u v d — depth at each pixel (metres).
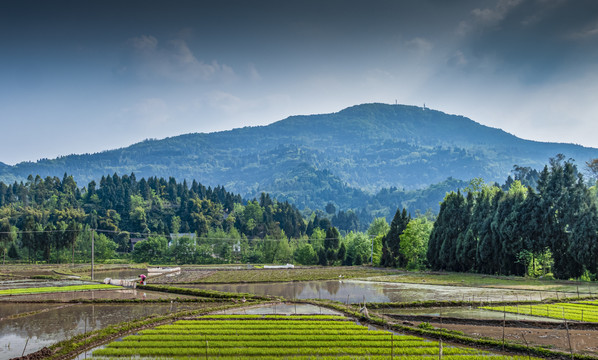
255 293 96.88
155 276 139.25
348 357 47.09
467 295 90.75
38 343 54.91
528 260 130.25
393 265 178.50
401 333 58.94
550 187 126.06
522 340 54.88
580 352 49.91
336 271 156.12
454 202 157.50
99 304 82.38
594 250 113.00
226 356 47.91
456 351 49.59
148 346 51.31
